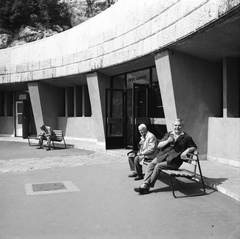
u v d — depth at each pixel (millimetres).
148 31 9047
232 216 4176
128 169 7824
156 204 4742
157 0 8555
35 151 11828
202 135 8766
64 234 3529
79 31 13547
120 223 3898
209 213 4305
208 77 8805
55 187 5844
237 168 7488
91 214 4254
